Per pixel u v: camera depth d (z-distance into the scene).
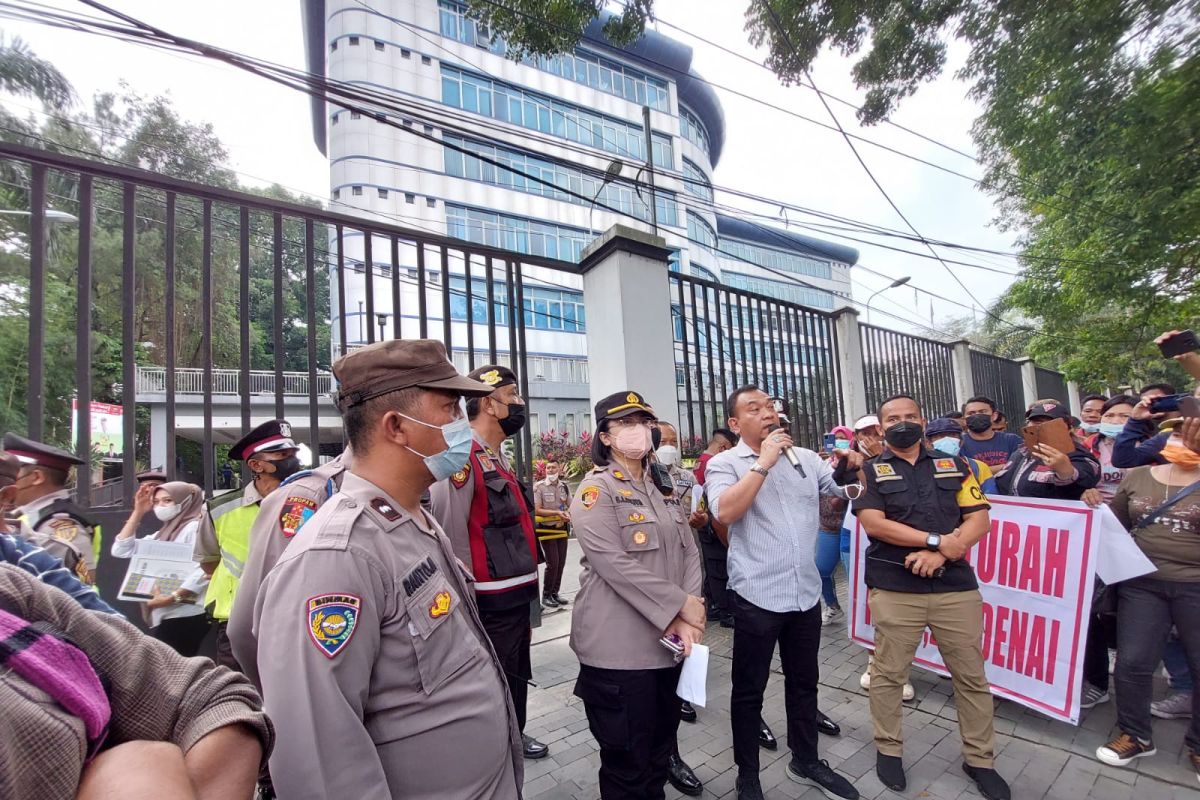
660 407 4.64
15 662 0.64
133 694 0.78
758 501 2.66
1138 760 2.74
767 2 5.73
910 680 3.76
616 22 6.06
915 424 2.77
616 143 26.70
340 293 3.55
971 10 5.22
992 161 8.97
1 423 13.59
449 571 1.41
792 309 6.62
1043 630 3.12
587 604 2.26
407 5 22.48
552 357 22.61
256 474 2.79
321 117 24.03
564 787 2.64
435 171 21.98
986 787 2.51
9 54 14.13
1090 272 9.66
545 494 6.96
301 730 0.98
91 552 2.60
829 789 2.54
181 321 18.56
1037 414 3.45
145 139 18.70
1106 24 4.74
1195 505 2.64
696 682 2.04
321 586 1.07
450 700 1.19
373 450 1.33
